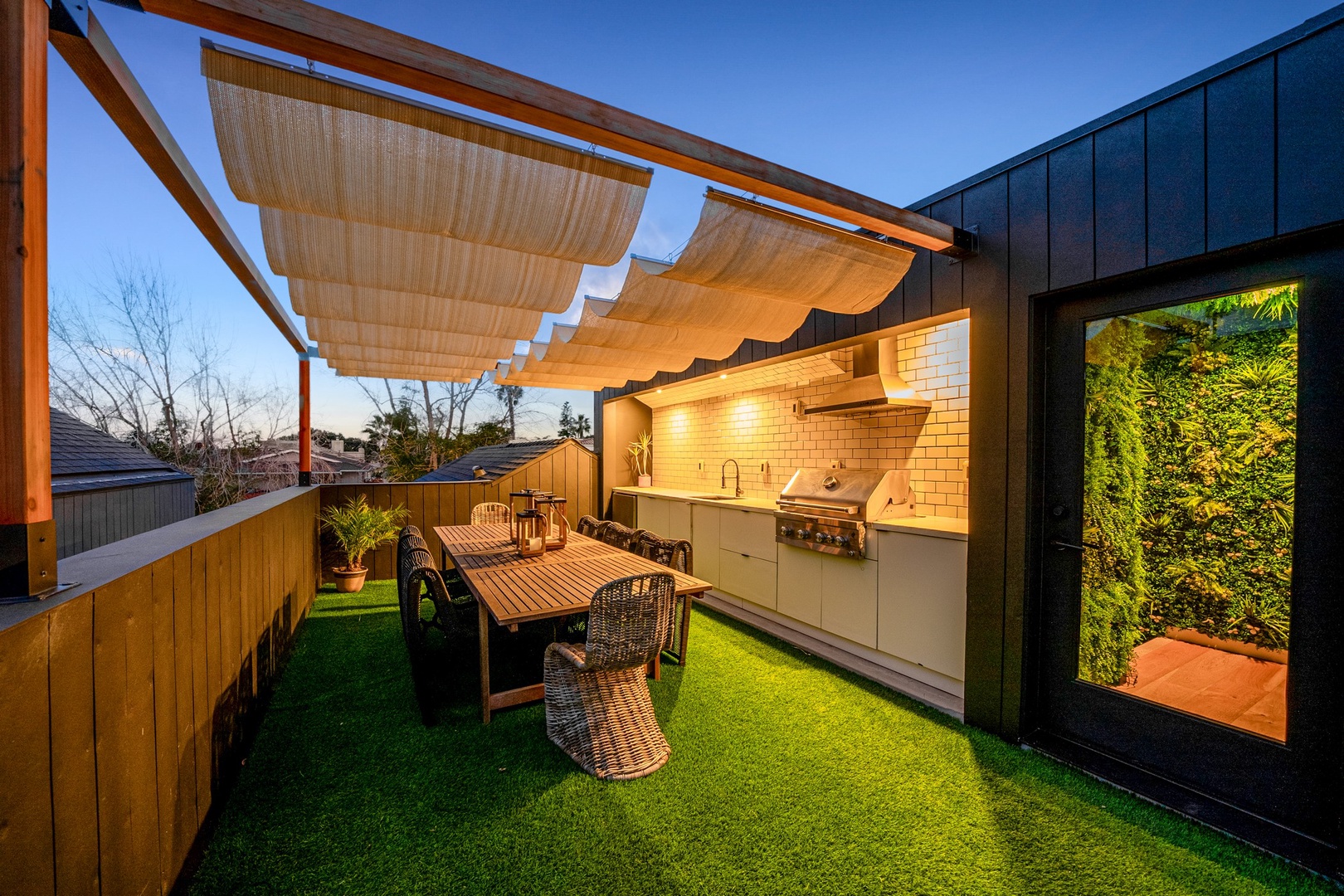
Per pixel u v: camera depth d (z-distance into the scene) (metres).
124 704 1.29
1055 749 2.46
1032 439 2.56
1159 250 2.09
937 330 3.62
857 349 3.89
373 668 3.50
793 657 3.74
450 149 1.80
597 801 2.11
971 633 2.76
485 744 2.55
